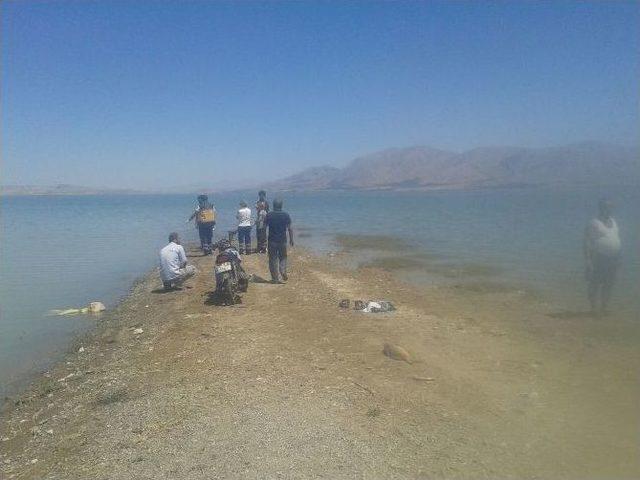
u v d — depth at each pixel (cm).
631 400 612
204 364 794
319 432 550
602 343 845
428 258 1948
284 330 959
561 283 1394
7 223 5125
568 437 527
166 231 3903
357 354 801
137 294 1468
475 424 559
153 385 729
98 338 1039
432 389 658
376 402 621
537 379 687
